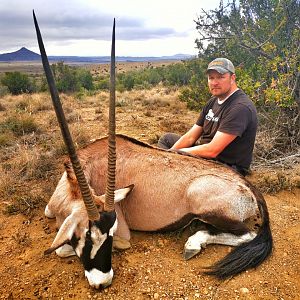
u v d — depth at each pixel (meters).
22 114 4.67
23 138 3.63
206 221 1.77
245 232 1.77
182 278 1.61
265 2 3.83
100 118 4.78
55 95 1.27
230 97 2.11
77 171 1.35
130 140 1.97
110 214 1.46
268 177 2.48
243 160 2.10
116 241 1.78
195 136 2.38
